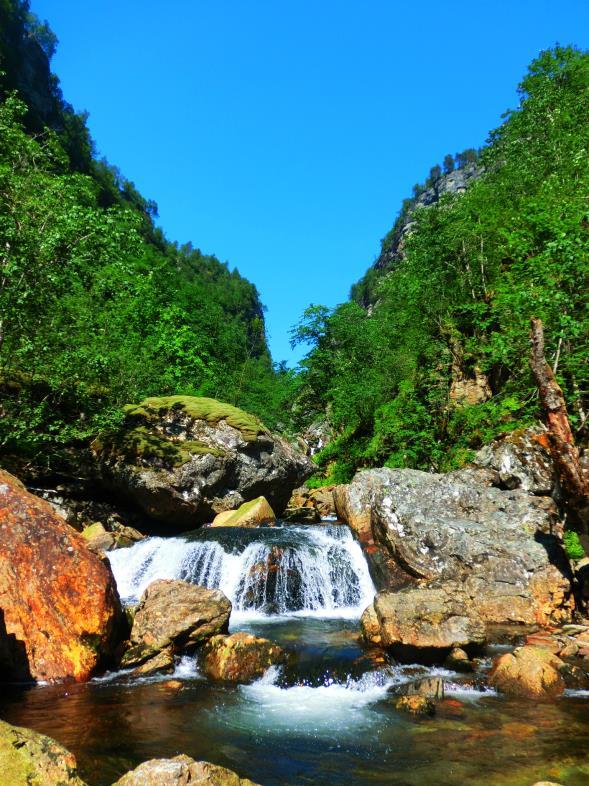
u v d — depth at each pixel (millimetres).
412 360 27844
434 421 22859
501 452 13930
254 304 159750
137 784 3893
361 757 5305
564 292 15070
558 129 28906
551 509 12492
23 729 3949
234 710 6426
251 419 18062
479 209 26406
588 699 6645
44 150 17438
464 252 24969
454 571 11102
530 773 4922
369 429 30391
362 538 13414
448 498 12883
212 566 12602
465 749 5418
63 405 17359
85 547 8094
